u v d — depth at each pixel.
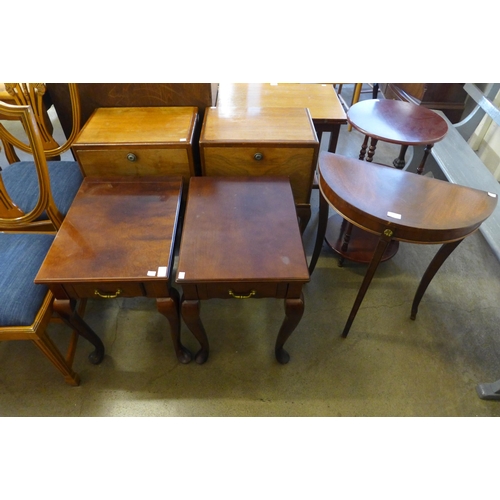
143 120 1.41
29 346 1.36
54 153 1.48
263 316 1.48
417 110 1.69
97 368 1.30
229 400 1.23
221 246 1.03
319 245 1.45
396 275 1.64
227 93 1.63
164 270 0.97
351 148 2.50
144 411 1.20
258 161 1.36
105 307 1.50
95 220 1.11
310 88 1.70
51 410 1.19
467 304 1.52
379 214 0.96
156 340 1.39
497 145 2.12
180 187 1.25
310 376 1.29
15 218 1.12
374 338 1.41
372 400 1.23
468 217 0.96
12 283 1.00
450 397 1.24
